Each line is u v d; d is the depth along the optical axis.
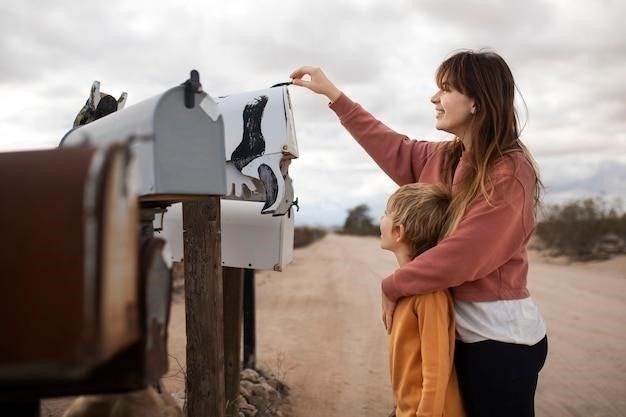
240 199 2.80
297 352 5.48
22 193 1.10
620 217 17.86
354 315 7.60
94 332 1.00
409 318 2.13
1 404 1.44
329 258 19.31
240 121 2.79
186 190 1.74
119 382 1.26
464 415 2.14
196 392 2.55
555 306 8.32
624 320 7.25
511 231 2.09
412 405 2.10
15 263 1.06
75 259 1.03
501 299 2.10
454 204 2.19
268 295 9.48
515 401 2.05
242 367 4.50
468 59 2.26
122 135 1.79
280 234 2.91
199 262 2.53
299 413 3.93
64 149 1.16
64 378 1.07
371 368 5.04
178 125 1.73
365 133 2.91
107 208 1.03
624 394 4.40
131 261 1.15
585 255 16.25
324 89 2.95
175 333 5.74
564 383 4.67
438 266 2.05
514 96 2.28
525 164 2.16
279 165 2.69
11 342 1.03
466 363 2.12
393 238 2.35
